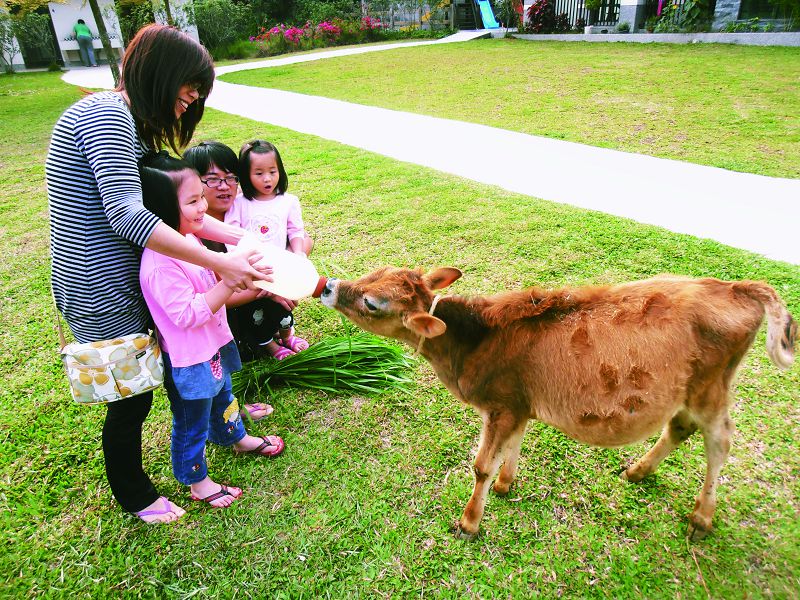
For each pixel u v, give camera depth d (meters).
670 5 17.88
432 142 9.02
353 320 2.79
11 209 7.09
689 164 7.28
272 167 3.58
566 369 2.42
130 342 2.37
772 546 2.58
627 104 10.52
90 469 3.15
